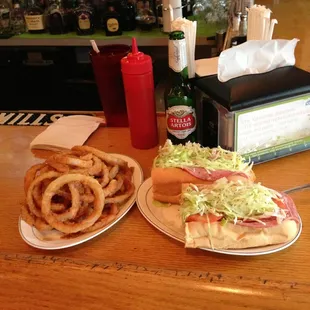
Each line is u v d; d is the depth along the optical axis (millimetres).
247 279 525
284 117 754
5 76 1998
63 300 549
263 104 721
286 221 562
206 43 1631
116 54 893
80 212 634
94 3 1913
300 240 586
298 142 793
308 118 773
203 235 562
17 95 2047
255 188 593
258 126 745
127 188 706
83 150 714
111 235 633
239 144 753
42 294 557
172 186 654
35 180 646
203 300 518
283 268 544
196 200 581
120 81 904
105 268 558
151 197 689
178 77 759
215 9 1713
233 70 761
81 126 980
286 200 606
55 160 672
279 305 501
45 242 614
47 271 567
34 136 993
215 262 564
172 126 796
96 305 539
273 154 785
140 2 1825
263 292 509
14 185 786
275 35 1565
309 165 770
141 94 814
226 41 961
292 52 798
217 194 586
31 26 1905
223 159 686
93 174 673
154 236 625
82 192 641
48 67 1948
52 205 630
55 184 623
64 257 592
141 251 597
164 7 1650
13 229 668
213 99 743
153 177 656
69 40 1832
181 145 725
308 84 738
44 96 2035
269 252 553
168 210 659
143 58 798
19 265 578
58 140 918
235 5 1003
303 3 2109
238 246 558
